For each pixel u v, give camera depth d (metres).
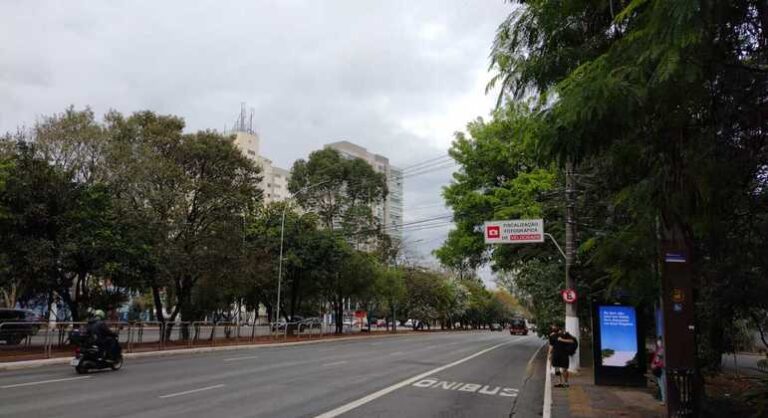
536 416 11.95
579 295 22.11
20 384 13.89
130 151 26.58
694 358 8.50
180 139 30.67
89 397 12.04
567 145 6.17
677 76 5.28
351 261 47.91
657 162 7.37
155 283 26.70
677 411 8.43
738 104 6.44
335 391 14.28
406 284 73.56
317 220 50.84
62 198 22.16
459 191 34.31
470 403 13.36
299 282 47.97
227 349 29.70
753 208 7.75
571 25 7.84
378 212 78.75
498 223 21.69
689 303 8.46
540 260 30.09
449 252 36.22
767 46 6.03
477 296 104.31
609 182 9.12
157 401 11.73
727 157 6.74
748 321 13.31
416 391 14.96
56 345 21.09
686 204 7.18
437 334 64.94
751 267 8.81
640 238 8.56
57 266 22.19
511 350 35.41
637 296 11.13
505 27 8.12
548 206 27.44
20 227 21.47
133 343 25.02
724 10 5.08
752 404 9.58
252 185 33.44
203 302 42.19
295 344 36.81
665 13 4.86
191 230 30.12
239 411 10.90
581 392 15.23
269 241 43.19
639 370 16.36
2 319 26.73
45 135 24.44
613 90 5.38
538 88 7.96
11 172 21.48
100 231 22.92
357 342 40.75
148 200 27.31
